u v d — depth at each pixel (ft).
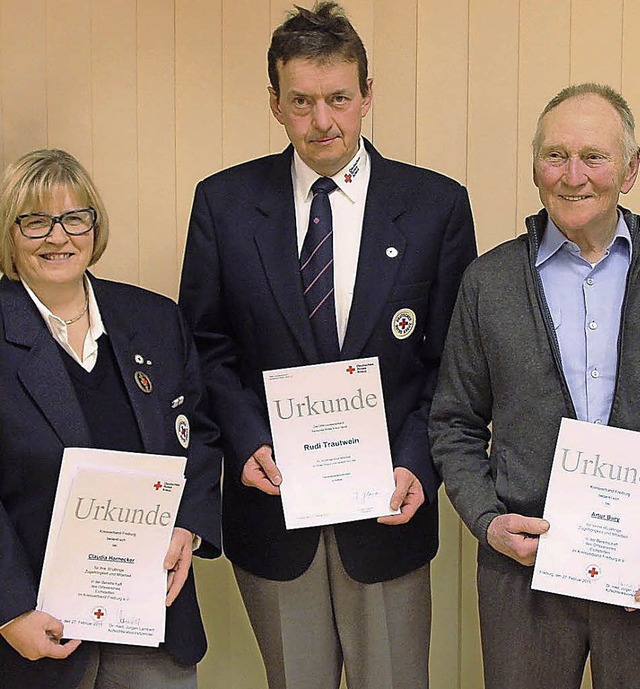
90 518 6.06
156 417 6.40
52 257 6.16
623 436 6.06
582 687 9.06
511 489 6.39
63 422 6.08
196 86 9.02
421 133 9.03
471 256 7.28
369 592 7.11
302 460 6.81
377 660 7.22
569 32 8.71
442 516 9.23
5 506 6.13
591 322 6.27
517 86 8.84
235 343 7.38
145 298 6.77
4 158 8.75
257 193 7.20
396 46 9.00
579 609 6.29
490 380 6.61
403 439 7.02
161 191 9.05
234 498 7.33
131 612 6.12
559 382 6.25
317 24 6.66
